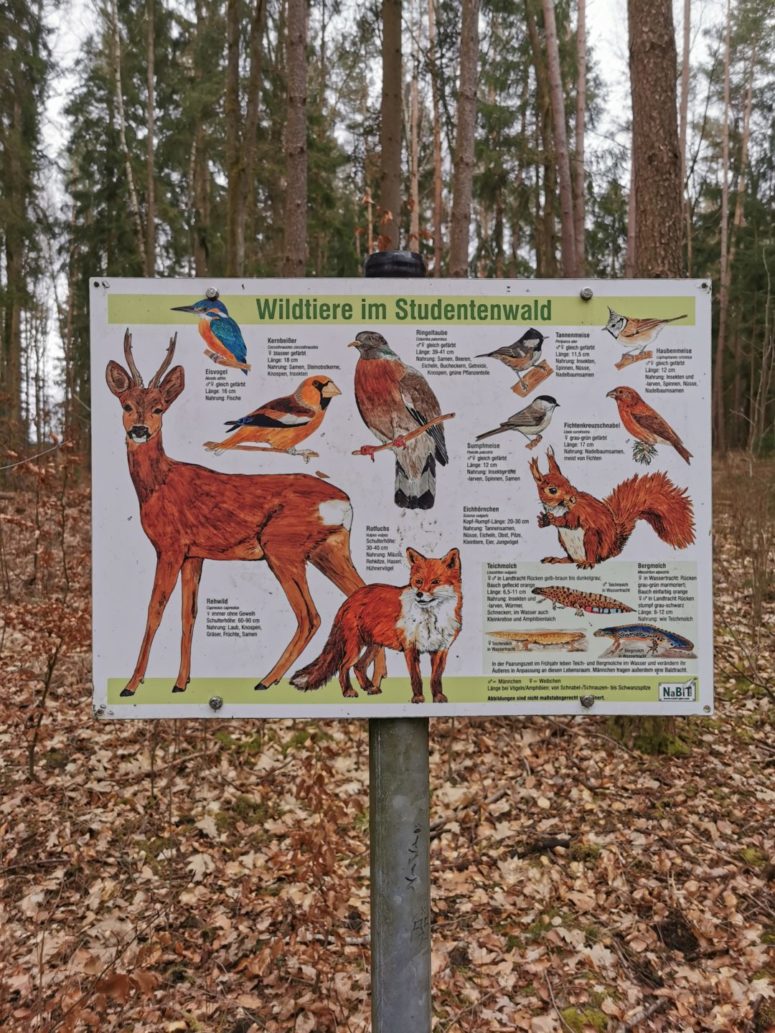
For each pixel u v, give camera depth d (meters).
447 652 1.93
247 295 1.91
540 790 4.46
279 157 12.55
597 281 1.93
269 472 1.92
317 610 1.92
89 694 5.46
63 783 4.39
